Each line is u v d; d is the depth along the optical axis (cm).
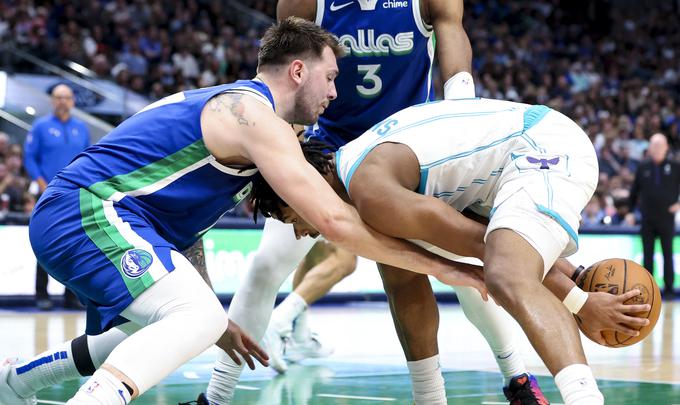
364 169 496
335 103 667
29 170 1444
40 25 2412
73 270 494
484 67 2980
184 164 507
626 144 2639
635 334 485
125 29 2559
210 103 508
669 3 3856
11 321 1334
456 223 481
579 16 3697
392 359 1023
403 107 666
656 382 841
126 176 504
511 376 662
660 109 3044
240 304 664
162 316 475
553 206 470
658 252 2034
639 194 1930
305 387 817
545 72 3133
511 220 462
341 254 988
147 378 458
